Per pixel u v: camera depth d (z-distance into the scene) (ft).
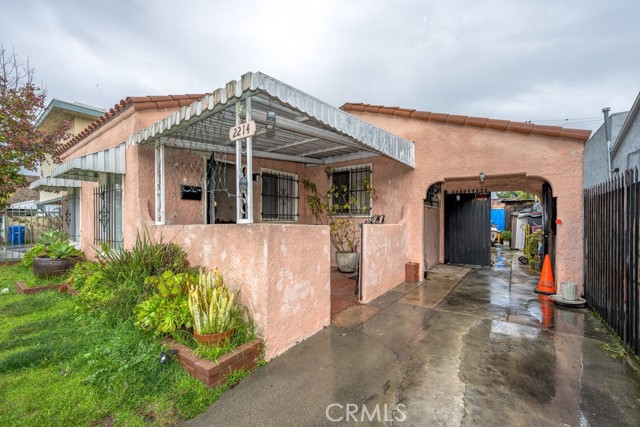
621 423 7.44
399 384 9.18
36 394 8.30
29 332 12.25
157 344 9.89
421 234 22.70
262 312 10.44
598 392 8.71
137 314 11.02
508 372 9.82
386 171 24.36
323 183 27.96
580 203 17.63
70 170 16.26
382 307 16.39
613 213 13.15
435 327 13.62
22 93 27.30
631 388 8.91
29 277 20.70
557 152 18.16
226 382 9.00
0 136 24.98
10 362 9.55
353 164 26.17
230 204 27.96
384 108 23.58
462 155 20.93
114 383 8.61
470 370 9.95
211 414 7.79
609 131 27.91
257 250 10.59
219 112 11.80
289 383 9.18
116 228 19.65
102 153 16.56
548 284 19.21
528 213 43.55
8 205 30.53
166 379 8.77
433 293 19.22
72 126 38.60
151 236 16.05
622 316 11.99
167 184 17.71
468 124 20.47
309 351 11.25
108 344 10.27
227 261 11.77
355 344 11.86
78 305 13.76
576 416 7.70
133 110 17.53
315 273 12.89
